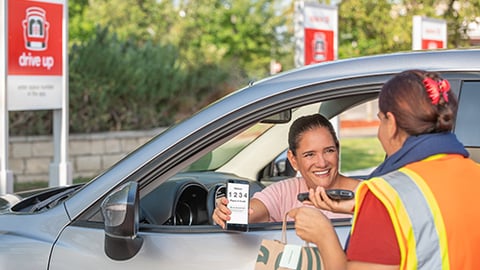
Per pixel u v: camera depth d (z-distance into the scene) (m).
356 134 19.92
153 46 15.64
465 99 3.02
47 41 8.69
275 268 2.51
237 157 4.25
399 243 2.18
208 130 3.02
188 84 15.84
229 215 2.95
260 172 4.31
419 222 2.19
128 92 14.12
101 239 3.00
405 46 15.82
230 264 2.95
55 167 8.97
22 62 8.46
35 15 8.55
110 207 2.81
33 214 3.17
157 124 14.70
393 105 2.30
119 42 14.80
